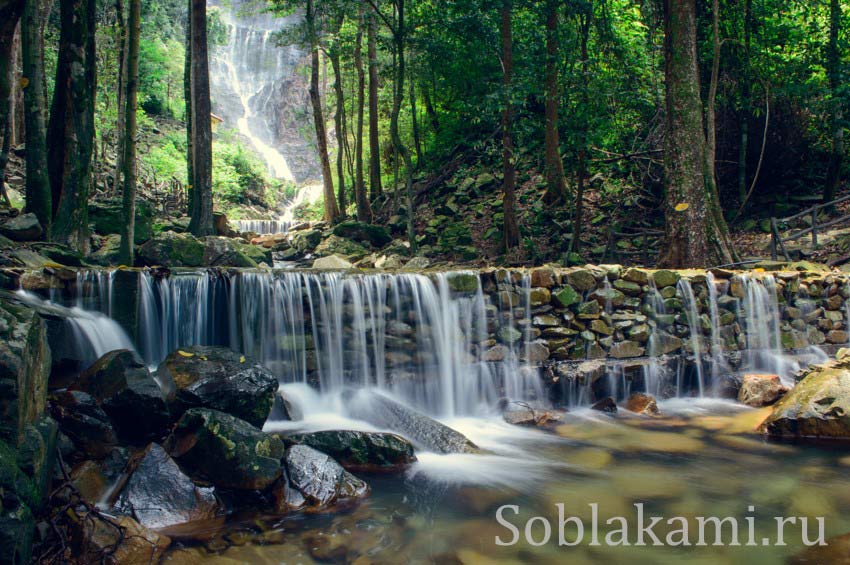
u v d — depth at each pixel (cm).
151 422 470
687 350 800
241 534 396
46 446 372
